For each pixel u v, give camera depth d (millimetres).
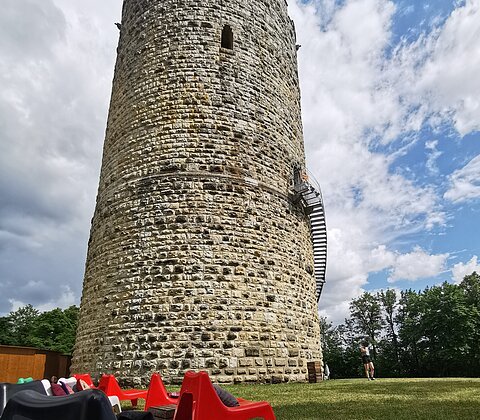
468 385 11078
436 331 41719
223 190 13852
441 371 42188
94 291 13977
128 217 13836
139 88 15492
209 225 13305
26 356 17422
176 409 4508
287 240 14930
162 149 14211
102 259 14078
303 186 15883
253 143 15031
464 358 39438
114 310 12875
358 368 50594
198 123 14438
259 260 13688
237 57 15773
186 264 12742
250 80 15773
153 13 16266
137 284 12773
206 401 4605
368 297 57281
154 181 13867
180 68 15109
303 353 13906
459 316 40031
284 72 17672
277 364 12797
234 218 13703
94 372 12617
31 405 3061
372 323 56156
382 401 7742
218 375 11766
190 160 13969
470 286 45438
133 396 7578
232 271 13039
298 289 14719
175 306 12281
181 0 16094
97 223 15242
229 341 12227
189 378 4922
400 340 48531
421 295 47000
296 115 18219
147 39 16016
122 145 15219
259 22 16969
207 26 15734
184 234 13086
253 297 13094
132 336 12219
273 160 15516
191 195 13547
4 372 16547
